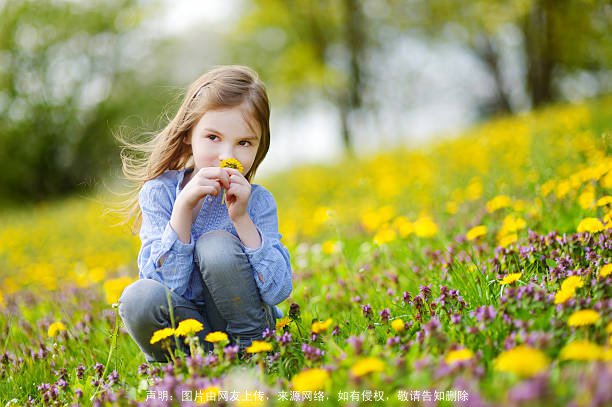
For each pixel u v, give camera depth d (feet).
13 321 11.61
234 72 7.95
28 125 59.72
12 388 8.03
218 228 8.03
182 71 67.62
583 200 10.41
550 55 58.18
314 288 11.26
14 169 59.72
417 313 7.68
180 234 7.44
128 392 6.75
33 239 28.30
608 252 8.12
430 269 10.00
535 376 4.53
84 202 43.50
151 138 9.70
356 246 14.65
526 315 6.61
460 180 20.07
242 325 7.61
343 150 53.42
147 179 8.47
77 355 9.00
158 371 7.16
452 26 65.82
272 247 7.75
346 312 9.08
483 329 6.39
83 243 25.25
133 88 63.67
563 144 19.13
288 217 21.16
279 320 7.88
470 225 12.50
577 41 56.80
